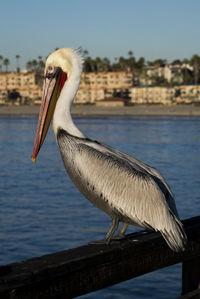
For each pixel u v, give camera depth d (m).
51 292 2.35
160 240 2.99
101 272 2.62
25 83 164.75
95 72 158.38
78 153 3.28
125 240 2.91
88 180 3.21
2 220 15.21
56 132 3.45
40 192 21.23
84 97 159.00
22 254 11.24
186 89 154.88
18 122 105.00
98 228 13.89
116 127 83.94
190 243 3.22
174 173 28.09
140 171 3.15
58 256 2.51
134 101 157.75
